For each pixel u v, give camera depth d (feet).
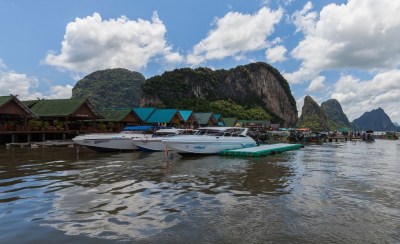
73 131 116.78
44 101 127.85
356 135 216.54
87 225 22.17
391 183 38.60
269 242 19.15
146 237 19.92
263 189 34.24
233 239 19.61
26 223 22.62
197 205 27.43
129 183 36.99
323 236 20.18
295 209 26.32
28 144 94.07
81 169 48.08
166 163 56.39
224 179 40.19
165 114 153.58
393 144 147.02
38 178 40.09
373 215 24.81
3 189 33.58
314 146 124.67
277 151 83.35
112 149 78.69
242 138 82.23
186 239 19.58
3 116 110.22
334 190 34.06
